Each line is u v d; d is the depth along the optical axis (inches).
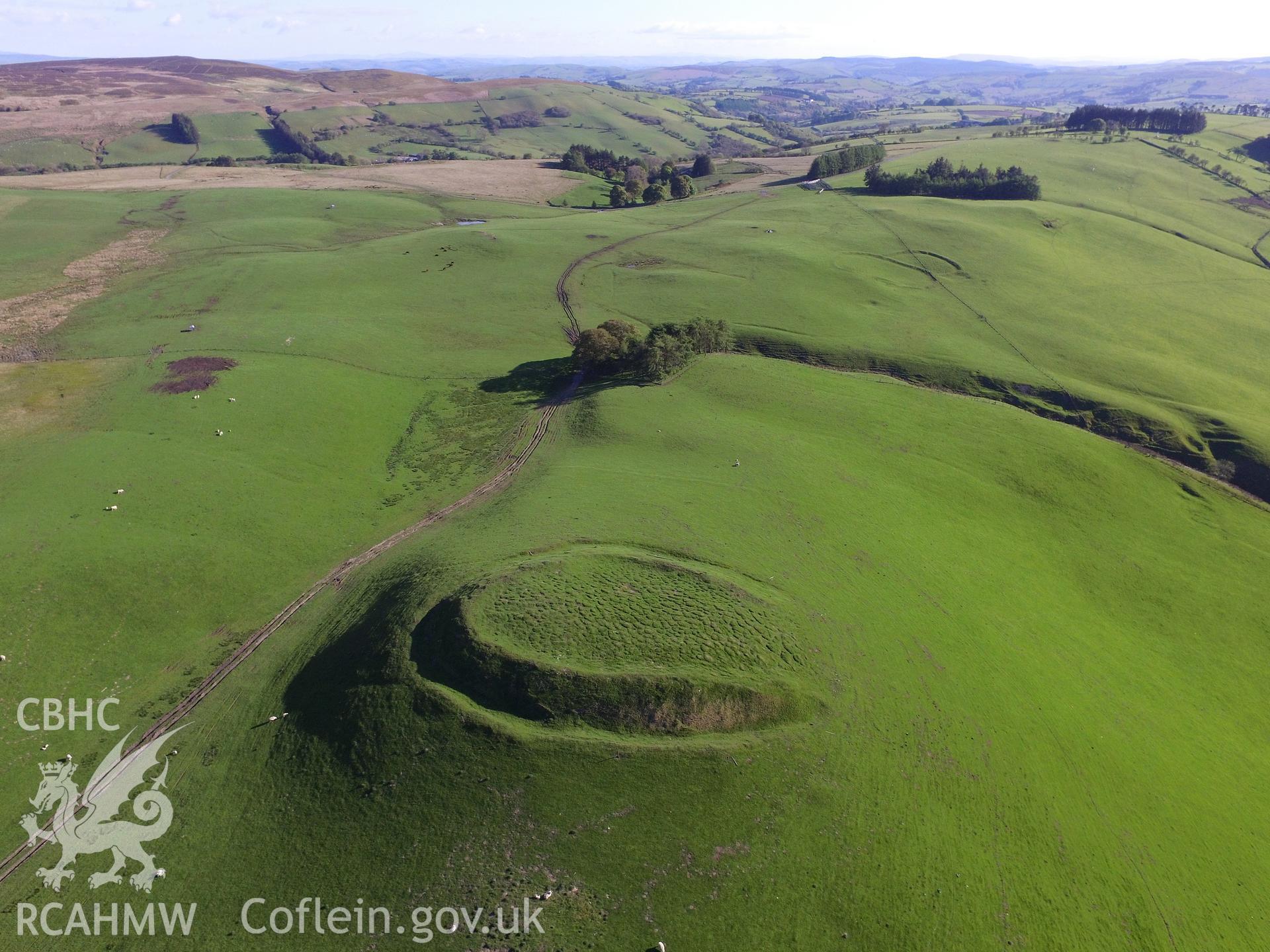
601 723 1561.3
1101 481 3043.8
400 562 2237.9
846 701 1694.1
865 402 3459.6
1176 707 2018.9
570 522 2269.9
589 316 4471.0
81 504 2351.1
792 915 1293.1
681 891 1316.4
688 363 3693.4
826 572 2165.4
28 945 1298.0
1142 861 1493.6
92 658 1882.4
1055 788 1608.0
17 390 3142.2
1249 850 1600.6
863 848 1398.9
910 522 2554.1
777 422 3193.9
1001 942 1291.8
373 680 1685.5
